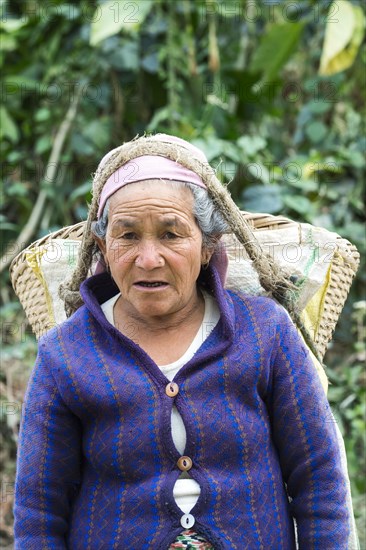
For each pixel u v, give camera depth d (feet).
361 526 8.67
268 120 13.05
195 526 4.67
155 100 12.40
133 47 11.89
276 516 4.86
